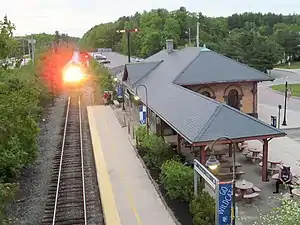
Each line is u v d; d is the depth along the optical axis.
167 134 26.14
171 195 15.57
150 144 20.17
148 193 17.08
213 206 13.11
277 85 55.88
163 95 25.86
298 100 42.16
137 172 20.00
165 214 14.84
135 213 15.05
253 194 15.45
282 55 90.31
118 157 22.83
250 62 73.62
